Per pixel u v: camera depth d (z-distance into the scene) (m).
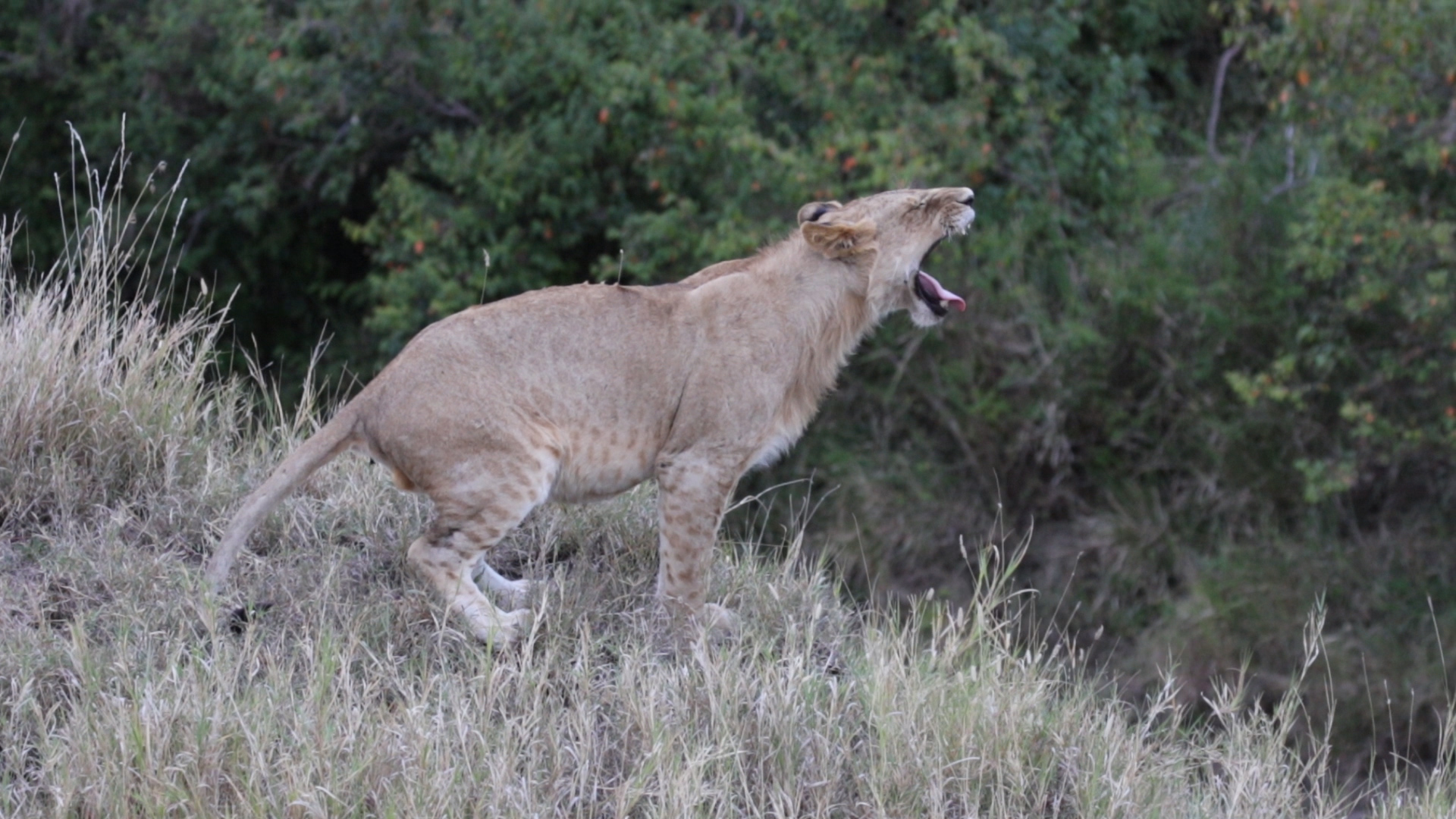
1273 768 13.25
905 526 33.19
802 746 11.73
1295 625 30.67
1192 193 37.12
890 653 13.35
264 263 40.38
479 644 12.80
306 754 10.71
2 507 13.99
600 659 13.15
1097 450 34.50
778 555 16.08
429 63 35.69
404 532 14.42
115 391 15.16
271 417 16.95
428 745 10.92
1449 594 31.31
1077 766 12.45
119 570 13.20
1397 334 31.33
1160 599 32.53
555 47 34.22
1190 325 34.22
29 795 10.73
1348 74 29.48
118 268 16.59
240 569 13.66
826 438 34.06
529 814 10.65
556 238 35.19
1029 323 34.00
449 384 12.65
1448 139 29.09
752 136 31.92
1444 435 31.23
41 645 12.08
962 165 33.72
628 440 13.19
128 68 38.31
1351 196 29.70
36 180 39.69
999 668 13.30
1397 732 28.69
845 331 13.93
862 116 34.06
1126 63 36.72
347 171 36.88
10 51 40.03
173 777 10.56
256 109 37.41
